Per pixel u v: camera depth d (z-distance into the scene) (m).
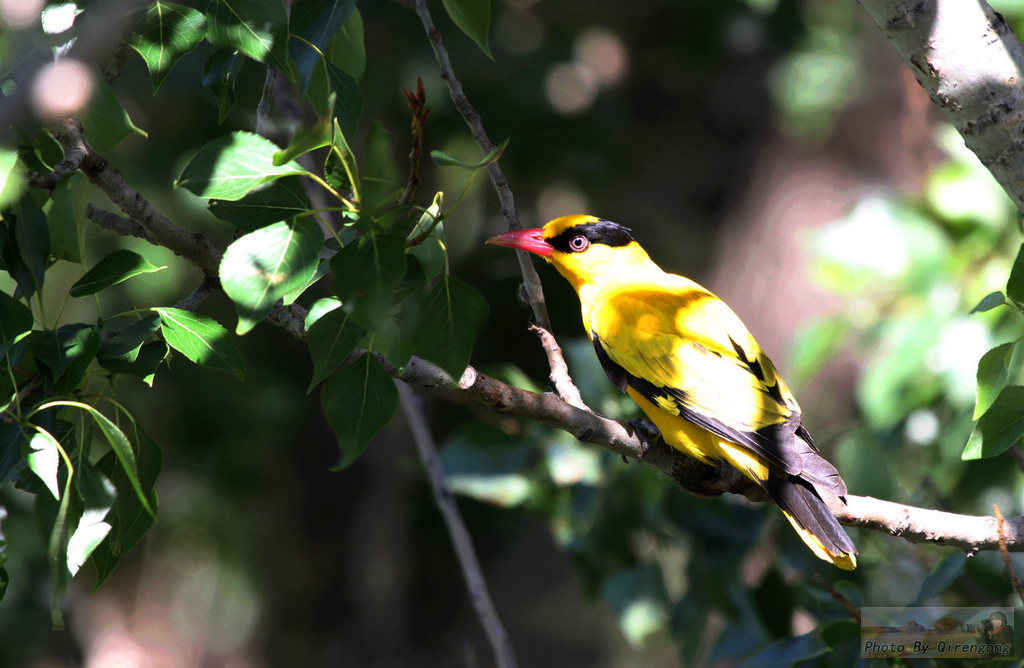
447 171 19.06
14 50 5.29
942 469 11.13
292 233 5.23
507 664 9.79
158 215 6.58
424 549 21.88
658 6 21.31
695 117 22.75
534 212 19.14
